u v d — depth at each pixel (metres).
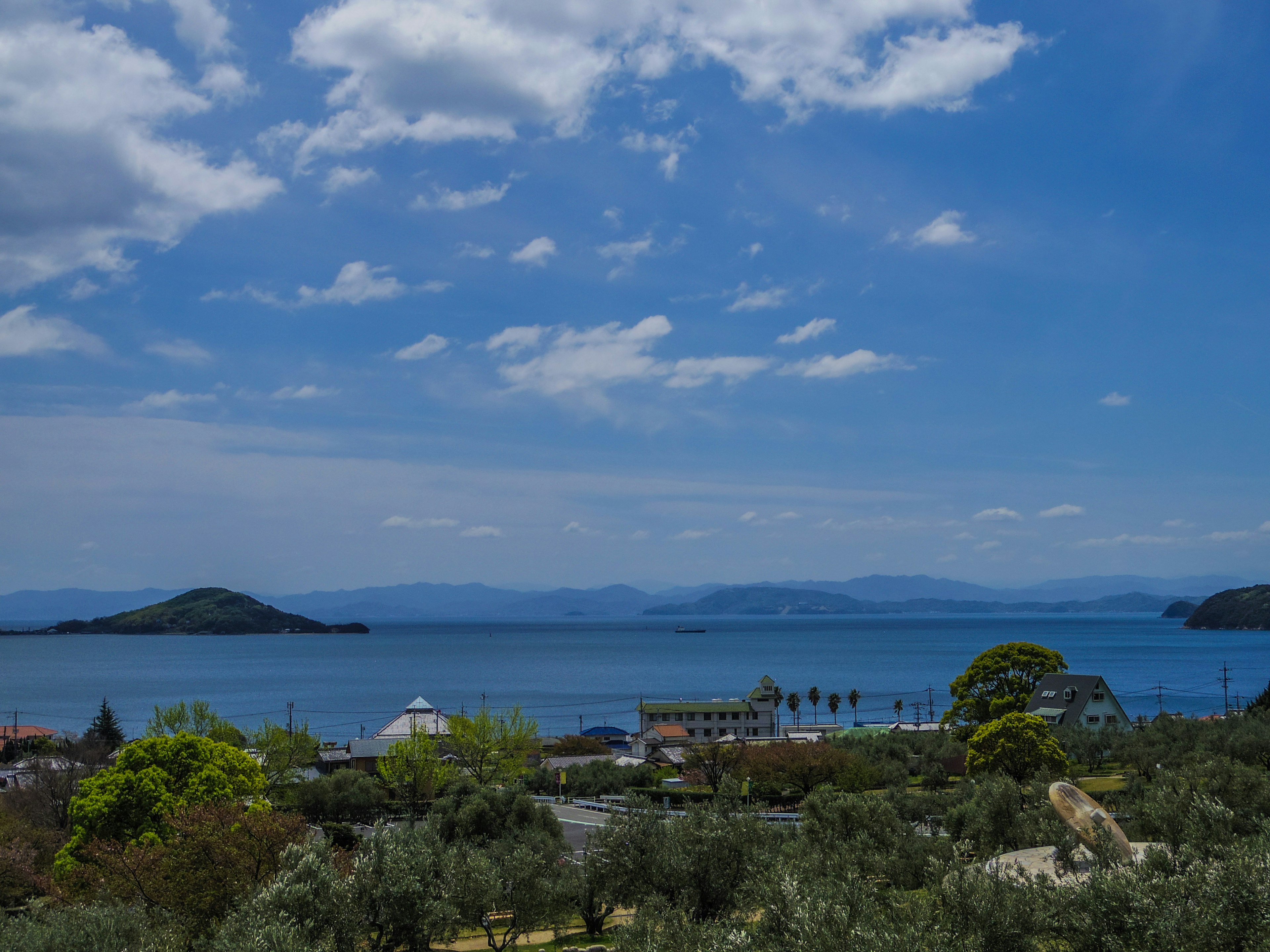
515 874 34.56
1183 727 69.00
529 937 37.25
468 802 62.00
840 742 97.06
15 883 48.88
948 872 21.66
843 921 19.12
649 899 29.03
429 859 29.84
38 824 67.94
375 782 88.25
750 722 143.25
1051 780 47.06
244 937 23.14
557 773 102.19
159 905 35.53
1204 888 18.38
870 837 38.03
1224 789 36.91
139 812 50.59
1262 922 17.27
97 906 30.23
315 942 23.97
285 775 84.56
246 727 143.00
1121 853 23.88
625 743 146.25
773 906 21.20
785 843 35.22
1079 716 89.06
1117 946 17.73
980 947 18.12
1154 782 40.50
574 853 56.28
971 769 67.38
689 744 114.69
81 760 91.31
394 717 187.12
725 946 20.42
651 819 35.19
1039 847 31.97
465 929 33.50
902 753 91.94
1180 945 17.28
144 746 53.31
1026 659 93.19
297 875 26.30
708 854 32.47
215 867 35.88
